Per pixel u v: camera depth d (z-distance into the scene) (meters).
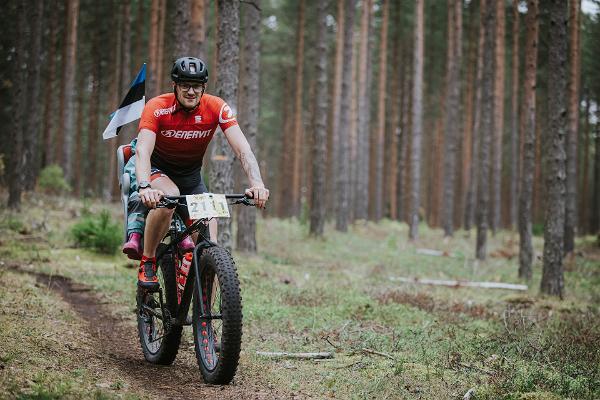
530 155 15.05
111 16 29.67
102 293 9.23
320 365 5.98
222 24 11.85
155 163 5.30
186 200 4.79
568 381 5.36
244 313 8.08
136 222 5.63
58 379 4.56
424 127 47.06
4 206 16.44
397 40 36.19
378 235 27.23
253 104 15.23
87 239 13.02
